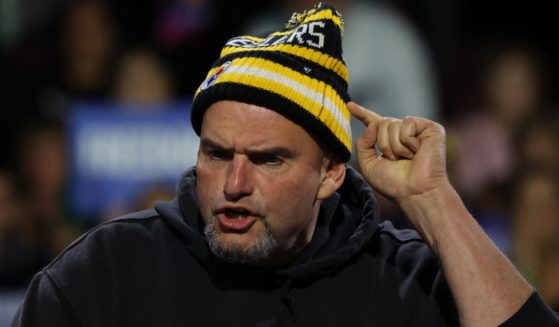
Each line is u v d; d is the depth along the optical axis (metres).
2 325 12.33
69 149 15.77
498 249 7.55
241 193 7.14
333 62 7.58
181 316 7.51
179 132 15.66
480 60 18.75
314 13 7.66
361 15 16.61
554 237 15.34
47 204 15.68
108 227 7.82
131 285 7.57
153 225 7.90
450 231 7.55
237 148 7.14
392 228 8.38
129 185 15.61
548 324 7.32
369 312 7.70
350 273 7.83
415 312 7.75
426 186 7.68
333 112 7.48
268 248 7.28
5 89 17.00
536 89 18.72
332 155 7.67
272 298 7.64
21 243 15.21
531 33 19.94
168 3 17.83
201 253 7.56
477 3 19.95
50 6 18.28
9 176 15.95
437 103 18.00
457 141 16.80
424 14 18.84
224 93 7.16
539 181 15.80
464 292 7.38
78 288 7.45
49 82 17.20
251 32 17.09
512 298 7.35
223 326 7.53
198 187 7.38
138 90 16.94
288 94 7.21
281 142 7.19
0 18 18.69
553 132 17.27
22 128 16.39
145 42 17.61
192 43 17.72
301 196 7.36
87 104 15.74
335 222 8.05
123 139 15.66
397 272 7.91
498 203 16.39
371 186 7.94
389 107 16.61
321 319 7.63
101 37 17.30
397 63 16.67
